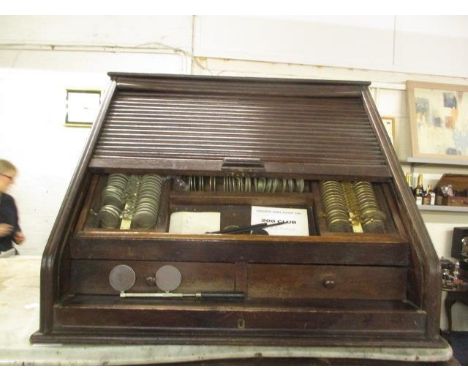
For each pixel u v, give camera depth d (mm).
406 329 782
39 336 739
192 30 2156
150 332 763
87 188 911
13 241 2125
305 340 766
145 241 817
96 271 827
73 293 825
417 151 2174
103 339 747
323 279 838
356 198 971
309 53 2203
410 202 890
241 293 822
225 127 1027
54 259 758
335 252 831
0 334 772
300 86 1139
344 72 2232
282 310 776
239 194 973
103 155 937
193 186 991
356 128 1058
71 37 2123
